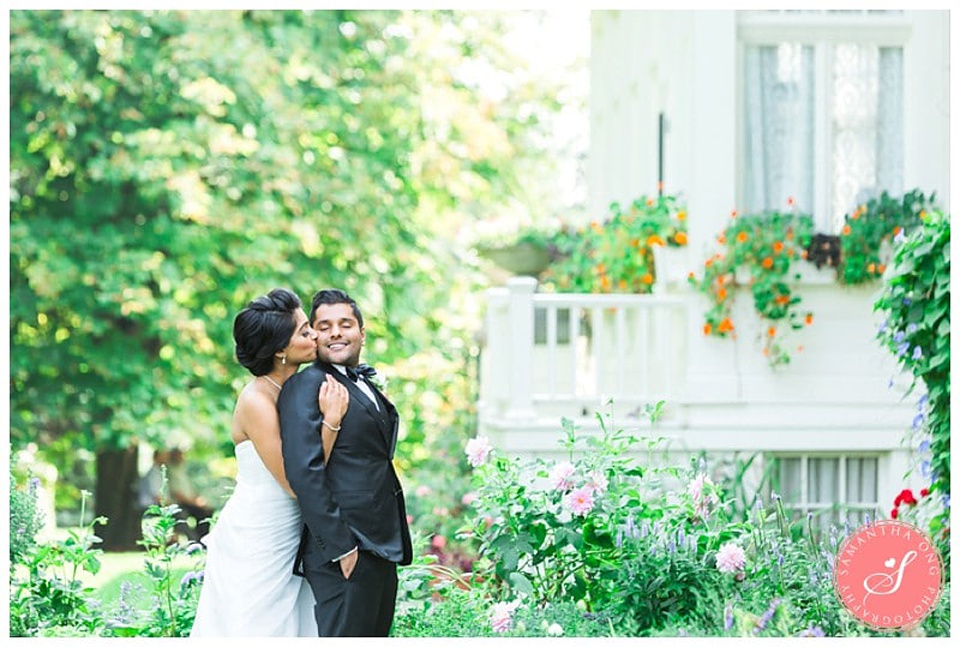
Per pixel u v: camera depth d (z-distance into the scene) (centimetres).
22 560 632
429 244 1630
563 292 1274
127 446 1405
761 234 909
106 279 1362
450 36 1747
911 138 941
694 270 927
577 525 604
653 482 640
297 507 518
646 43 1192
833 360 921
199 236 1407
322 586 497
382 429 511
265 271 1450
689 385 909
